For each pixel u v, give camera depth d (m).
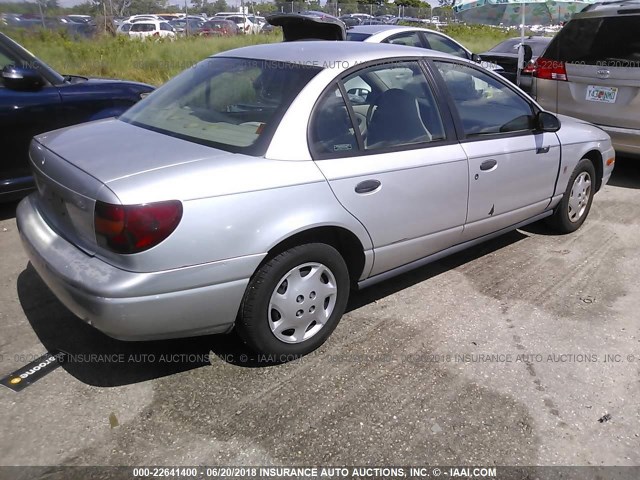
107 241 2.39
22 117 4.72
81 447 2.38
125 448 2.39
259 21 26.44
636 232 4.96
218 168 2.57
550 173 4.32
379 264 3.26
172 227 2.40
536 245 4.65
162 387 2.77
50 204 2.87
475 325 3.40
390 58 3.35
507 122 3.96
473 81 3.82
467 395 2.77
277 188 2.67
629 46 5.77
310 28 6.53
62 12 18.75
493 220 3.96
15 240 4.45
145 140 2.89
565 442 2.50
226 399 2.69
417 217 3.34
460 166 3.51
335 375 2.89
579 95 6.26
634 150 6.00
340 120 3.01
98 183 2.44
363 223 3.03
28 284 3.74
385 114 3.25
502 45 12.12
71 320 3.32
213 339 3.17
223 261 2.54
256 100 3.01
